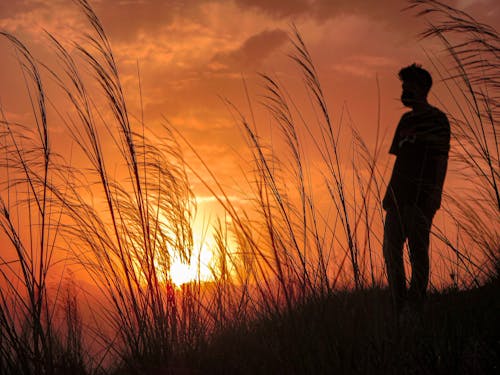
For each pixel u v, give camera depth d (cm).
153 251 329
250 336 292
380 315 261
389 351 231
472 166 281
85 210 314
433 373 214
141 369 274
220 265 334
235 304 327
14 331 254
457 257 293
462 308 267
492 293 272
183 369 267
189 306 323
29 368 254
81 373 270
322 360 231
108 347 291
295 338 253
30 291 260
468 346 229
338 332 250
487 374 209
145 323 299
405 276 321
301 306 278
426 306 282
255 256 296
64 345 282
